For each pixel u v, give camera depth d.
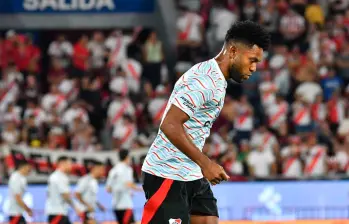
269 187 54.31
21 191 43.22
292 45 69.44
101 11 72.38
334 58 68.44
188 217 19.05
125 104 63.06
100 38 68.81
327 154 59.38
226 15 68.38
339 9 72.88
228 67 18.81
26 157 55.62
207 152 55.84
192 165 19.06
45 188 53.56
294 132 62.22
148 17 72.38
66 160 44.44
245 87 64.94
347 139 58.78
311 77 65.69
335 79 66.06
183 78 18.56
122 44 68.25
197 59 68.19
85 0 72.50
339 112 62.91
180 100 17.89
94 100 63.97
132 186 45.50
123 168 45.69
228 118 61.06
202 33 68.69
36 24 72.44
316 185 54.66
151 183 19.05
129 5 72.44
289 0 70.94
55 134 59.72
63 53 68.56
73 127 60.56
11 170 55.06
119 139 60.09
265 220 54.03
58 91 64.06
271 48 69.12
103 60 68.00
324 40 68.75
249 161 56.38
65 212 44.38
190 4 71.62
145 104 63.53
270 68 66.19
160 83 67.31
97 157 56.47
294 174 56.53
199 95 18.05
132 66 66.31
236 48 18.70
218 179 17.73
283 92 65.88
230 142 56.47
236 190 54.03
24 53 68.50
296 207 54.44
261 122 62.56
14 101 64.00
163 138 19.00
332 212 54.69
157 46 67.81
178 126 17.78
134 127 60.66
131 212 45.69
